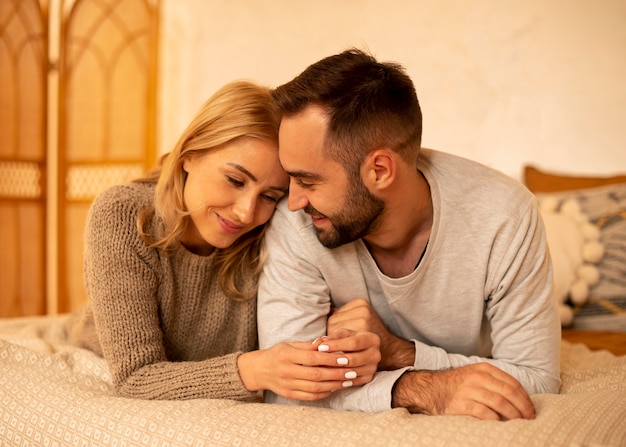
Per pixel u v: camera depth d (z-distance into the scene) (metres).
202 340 1.56
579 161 2.83
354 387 1.24
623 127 2.75
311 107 1.23
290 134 1.25
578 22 2.81
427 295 1.41
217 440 1.07
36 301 3.86
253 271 1.53
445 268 1.38
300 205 1.30
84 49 3.86
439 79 3.11
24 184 3.78
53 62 3.90
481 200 1.36
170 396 1.28
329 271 1.41
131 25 3.76
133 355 1.34
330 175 1.25
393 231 1.35
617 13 2.74
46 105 3.85
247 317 1.55
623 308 2.16
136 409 1.20
